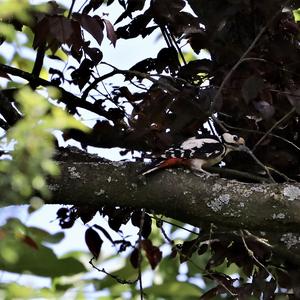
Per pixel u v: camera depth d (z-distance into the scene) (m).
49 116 4.95
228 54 9.34
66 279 6.67
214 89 9.00
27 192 5.00
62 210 10.03
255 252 9.53
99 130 10.09
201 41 9.70
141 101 10.09
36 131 4.73
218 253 9.75
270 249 9.57
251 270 9.75
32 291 4.86
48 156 4.79
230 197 7.93
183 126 9.25
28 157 4.82
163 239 12.79
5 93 10.58
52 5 8.73
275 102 9.25
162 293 8.36
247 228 8.02
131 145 10.18
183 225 13.14
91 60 10.17
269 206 7.89
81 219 9.93
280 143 9.79
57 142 9.42
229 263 10.02
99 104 10.44
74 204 7.94
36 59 10.41
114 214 9.87
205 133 10.07
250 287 9.40
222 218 7.97
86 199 7.86
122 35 10.38
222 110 9.41
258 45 9.34
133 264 10.06
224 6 9.41
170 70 10.39
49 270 6.29
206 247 9.96
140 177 7.92
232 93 9.13
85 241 9.98
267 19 9.28
